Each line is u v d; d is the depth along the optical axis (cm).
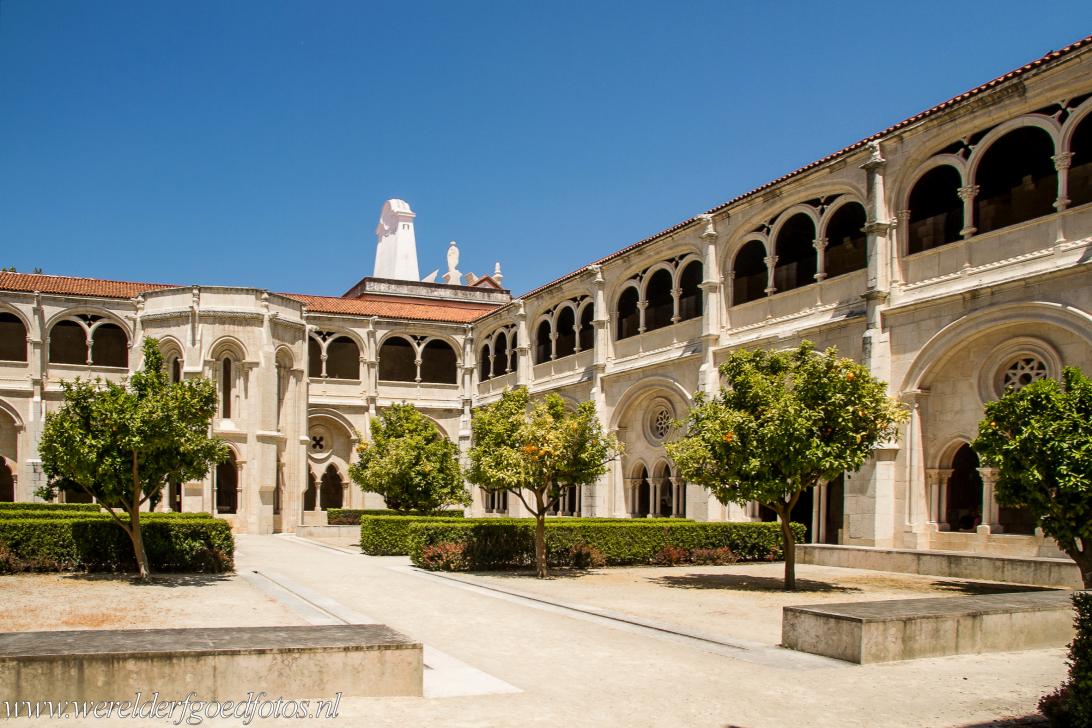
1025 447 1476
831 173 3038
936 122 2656
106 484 2139
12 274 5025
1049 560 2100
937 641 1270
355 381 5562
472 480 2572
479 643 1389
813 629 1296
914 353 2662
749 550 2966
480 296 7138
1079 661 879
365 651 992
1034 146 2756
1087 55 2238
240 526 4438
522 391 2652
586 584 2242
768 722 926
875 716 949
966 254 2566
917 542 2602
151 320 4578
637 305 4322
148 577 2188
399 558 3009
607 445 2527
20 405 4766
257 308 4600
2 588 1952
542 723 906
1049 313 2284
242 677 941
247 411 4500
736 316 3494
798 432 2056
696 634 1456
